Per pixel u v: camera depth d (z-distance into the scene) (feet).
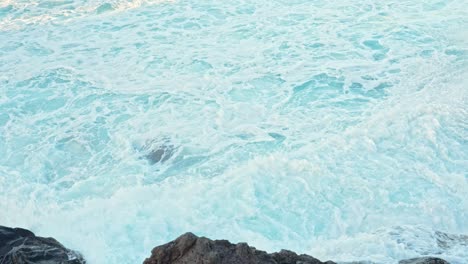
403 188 35.22
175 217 33.42
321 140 40.06
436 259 25.71
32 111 44.83
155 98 45.91
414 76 47.80
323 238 31.89
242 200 34.53
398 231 30.60
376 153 38.34
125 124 42.86
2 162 38.99
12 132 42.24
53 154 39.78
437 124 40.57
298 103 44.88
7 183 37.01
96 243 31.76
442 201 34.04
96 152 39.96
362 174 36.42
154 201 34.63
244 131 41.57
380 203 34.19
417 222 32.68
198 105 44.78
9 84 48.34
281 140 40.34
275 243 31.50
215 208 34.04
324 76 48.37
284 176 36.35
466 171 36.42
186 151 39.58
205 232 32.42
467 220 32.91
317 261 24.39
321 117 42.96
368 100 44.83
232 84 47.57
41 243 28.63
